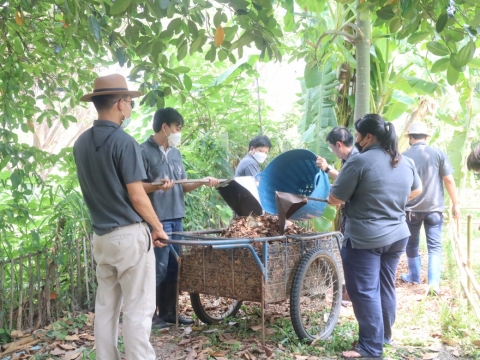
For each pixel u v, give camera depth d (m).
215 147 6.38
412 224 5.28
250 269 3.66
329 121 5.62
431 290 4.96
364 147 3.58
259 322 4.32
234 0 2.91
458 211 5.13
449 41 3.06
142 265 2.97
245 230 3.99
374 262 3.52
